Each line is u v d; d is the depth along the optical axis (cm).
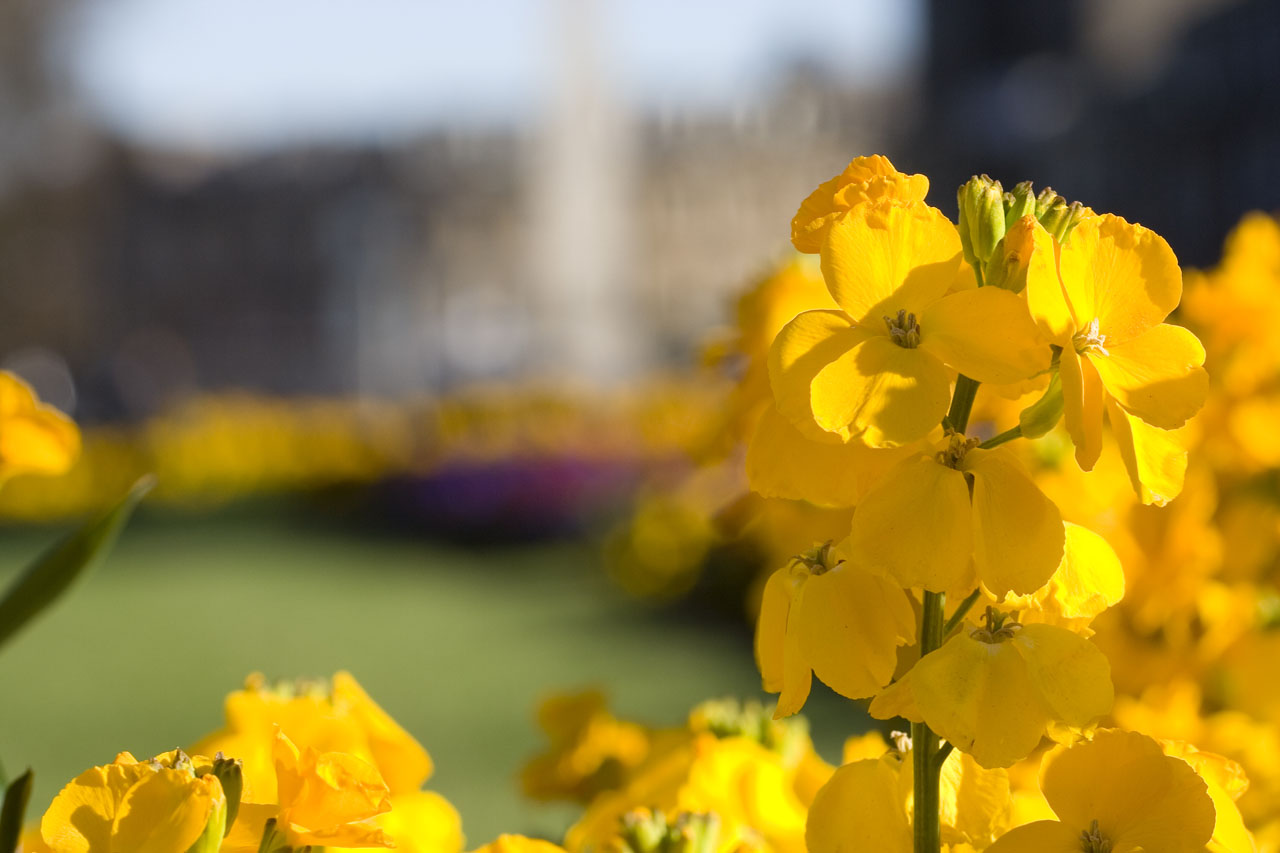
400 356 4878
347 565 1348
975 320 78
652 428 1502
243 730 104
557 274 4675
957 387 84
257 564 1379
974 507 77
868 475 81
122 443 2070
